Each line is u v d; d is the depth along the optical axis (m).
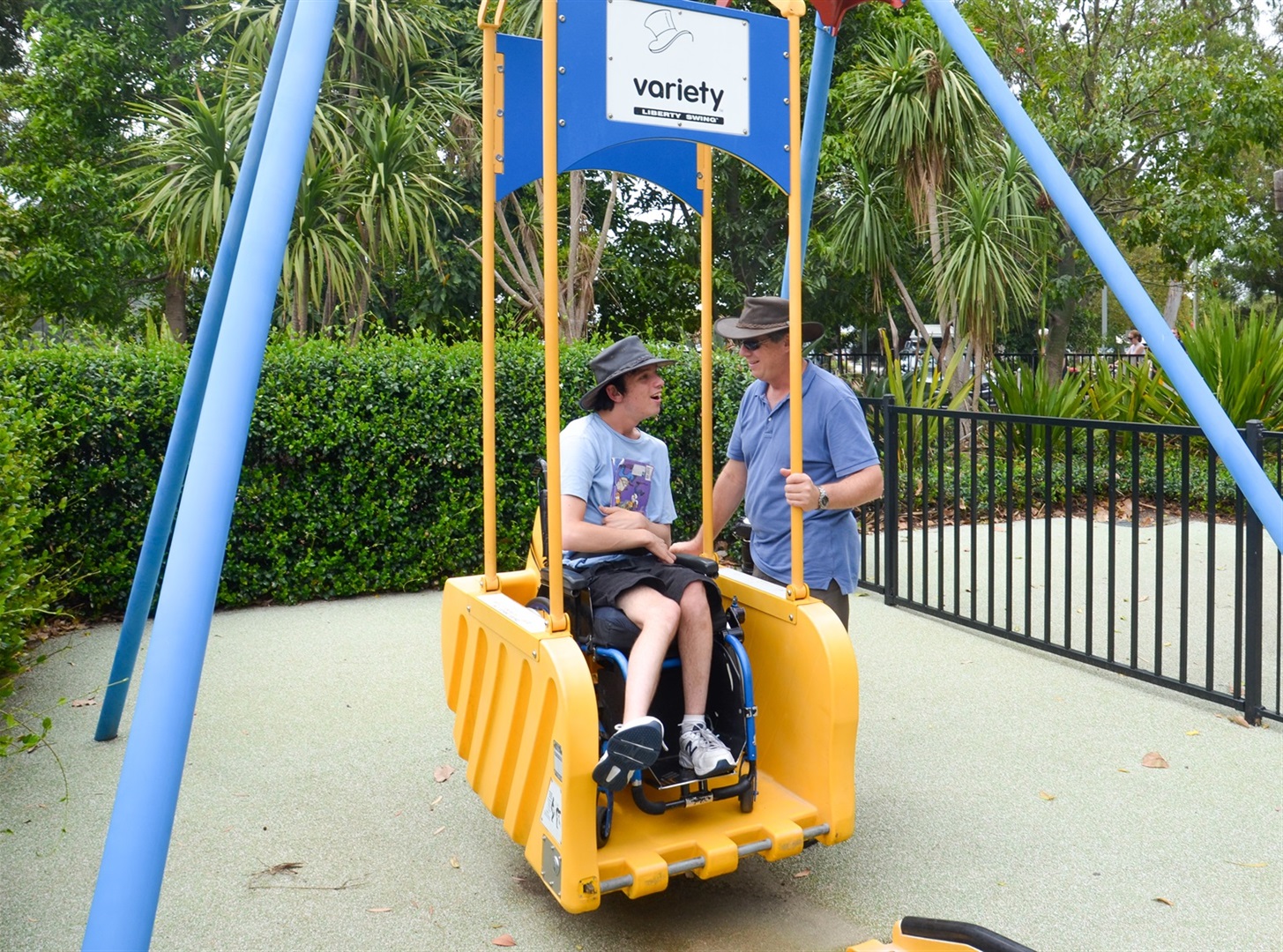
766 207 14.37
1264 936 2.52
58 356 5.51
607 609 2.65
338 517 6.05
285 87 2.09
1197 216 12.66
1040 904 2.70
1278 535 2.77
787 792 2.79
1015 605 6.06
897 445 5.96
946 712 4.20
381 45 9.21
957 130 9.61
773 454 3.24
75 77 13.89
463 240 11.84
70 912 2.73
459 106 10.09
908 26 11.94
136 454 5.59
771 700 2.88
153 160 12.69
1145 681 4.48
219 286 3.38
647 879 2.37
